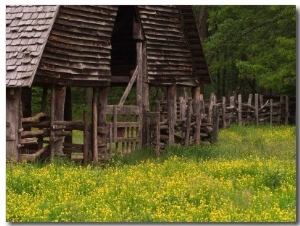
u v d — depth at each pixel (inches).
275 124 1584.6
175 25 1019.9
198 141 1031.0
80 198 576.4
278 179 649.0
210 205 541.6
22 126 783.7
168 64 1005.8
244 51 1635.1
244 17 1610.5
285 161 770.8
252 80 2094.0
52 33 801.6
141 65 975.6
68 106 949.2
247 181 644.1
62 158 786.8
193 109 1042.1
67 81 820.6
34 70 757.9
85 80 847.1
